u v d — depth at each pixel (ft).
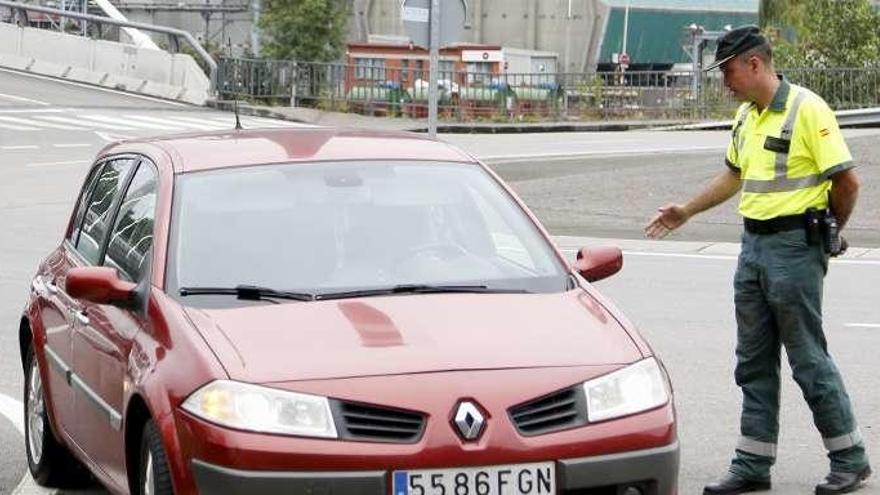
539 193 82.33
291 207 25.61
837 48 163.02
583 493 21.25
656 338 44.09
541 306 23.52
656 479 21.52
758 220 27.61
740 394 36.65
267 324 22.54
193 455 21.13
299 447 20.56
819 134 27.12
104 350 25.00
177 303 23.50
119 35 212.23
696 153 111.86
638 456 21.29
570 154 114.32
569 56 234.99
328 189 26.09
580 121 150.41
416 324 22.52
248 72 156.15
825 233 27.35
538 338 22.26
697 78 153.58
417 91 152.87
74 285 24.21
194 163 26.63
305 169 26.58
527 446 20.75
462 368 21.25
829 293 52.13
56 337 28.45
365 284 24.22
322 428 20.67
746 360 28.22
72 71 166.09
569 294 24.29
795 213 27.30
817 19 164.66
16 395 38.24
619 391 21.54
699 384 37.78
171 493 21.83
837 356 41.09
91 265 28.07
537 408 21.04
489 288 24.31
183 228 25.02
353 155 27.17
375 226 25.40
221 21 238.07
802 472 29.71
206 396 21.17
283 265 24.44
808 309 27.48
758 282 27.81
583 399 21.27
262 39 200.85
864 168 82.94
